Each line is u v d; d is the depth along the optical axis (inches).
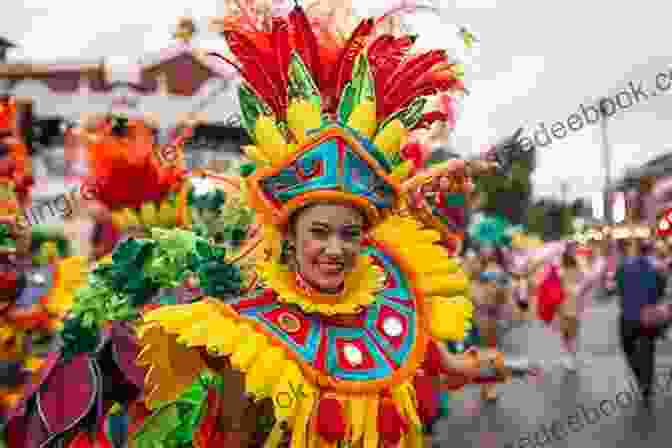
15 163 162.4
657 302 279.1
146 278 105.9
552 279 357.7
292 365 82.0
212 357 84.9
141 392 108.4
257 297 87.0
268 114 91.8
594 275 372.5
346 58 93.8
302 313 87.1
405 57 97.3
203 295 96.0
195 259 103.4
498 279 308.5
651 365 276.7
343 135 83.4
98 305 108.0
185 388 87.3
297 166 83.4
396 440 82.7
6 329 158.2
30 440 107.0
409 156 109.6
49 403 106.9
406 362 88.2
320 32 99.0
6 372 156.8
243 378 84.9
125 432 115.2
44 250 174.1
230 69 98.3
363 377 84.7
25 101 313.3
